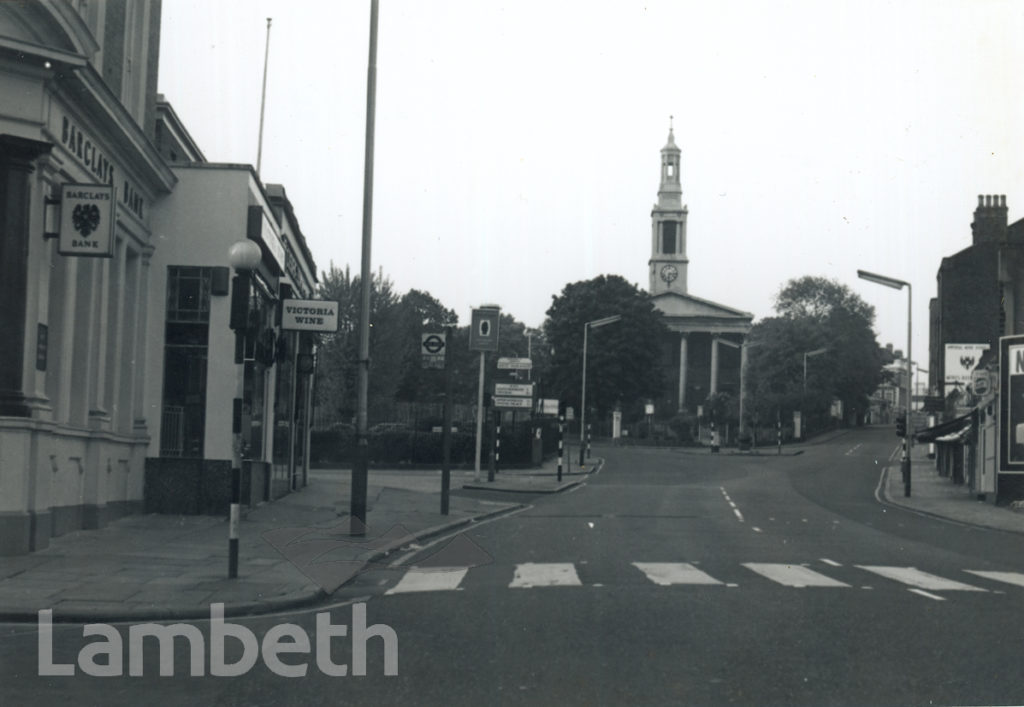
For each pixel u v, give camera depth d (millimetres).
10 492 14906
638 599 11781
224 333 22156
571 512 28359
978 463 41062
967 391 44844
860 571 15086
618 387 99812
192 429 22219
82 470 18297
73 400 18438
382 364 63531
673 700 7129
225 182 22375
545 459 65188
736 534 21953
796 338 104875
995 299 58719
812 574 14500
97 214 15820
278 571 14047
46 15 14984
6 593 11797
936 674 7879
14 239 15031
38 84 15242
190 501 21844
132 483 21266
